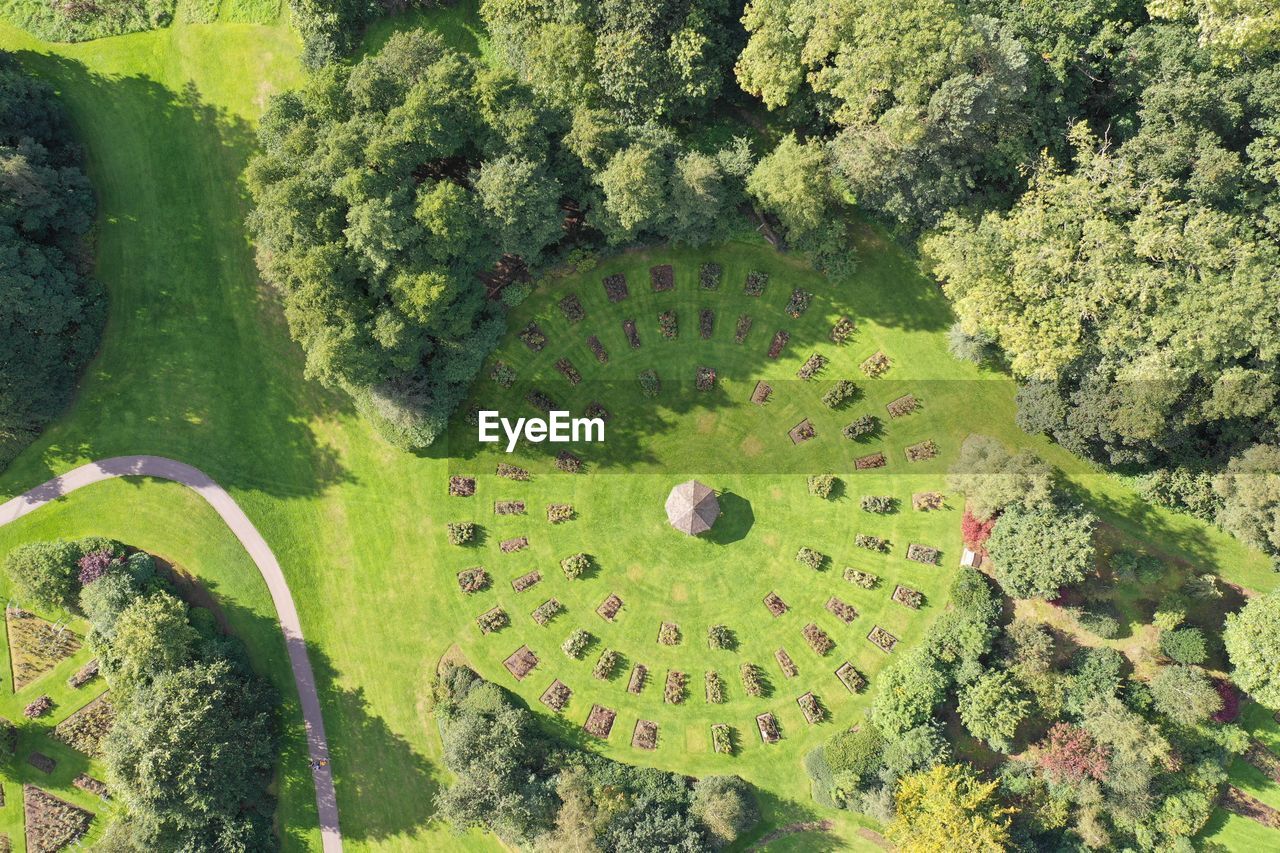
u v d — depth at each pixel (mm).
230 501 57719
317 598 57281
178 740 50469
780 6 48656
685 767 55531
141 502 57844
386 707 56812
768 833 55469
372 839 56562
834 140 51312
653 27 50406
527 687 56188
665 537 56438
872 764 53469
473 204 49031
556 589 56594
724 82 55281
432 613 56875
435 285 48375
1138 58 47688
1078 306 47156
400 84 50031
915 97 46562
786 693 55719
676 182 50062
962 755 54312
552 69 51469
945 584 55438
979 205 51594
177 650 53562
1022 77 46500
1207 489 51594
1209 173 46031
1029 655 52188
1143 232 46469
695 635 56094
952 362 56250
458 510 57156
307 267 47812
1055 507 51188
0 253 50938
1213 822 54188
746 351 56906
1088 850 52594
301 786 56844
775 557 56250
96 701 57250
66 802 56812
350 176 46906
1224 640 52125
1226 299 44750
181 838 53406
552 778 54031
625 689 56000
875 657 55438
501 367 57000
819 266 56000
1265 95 46125
